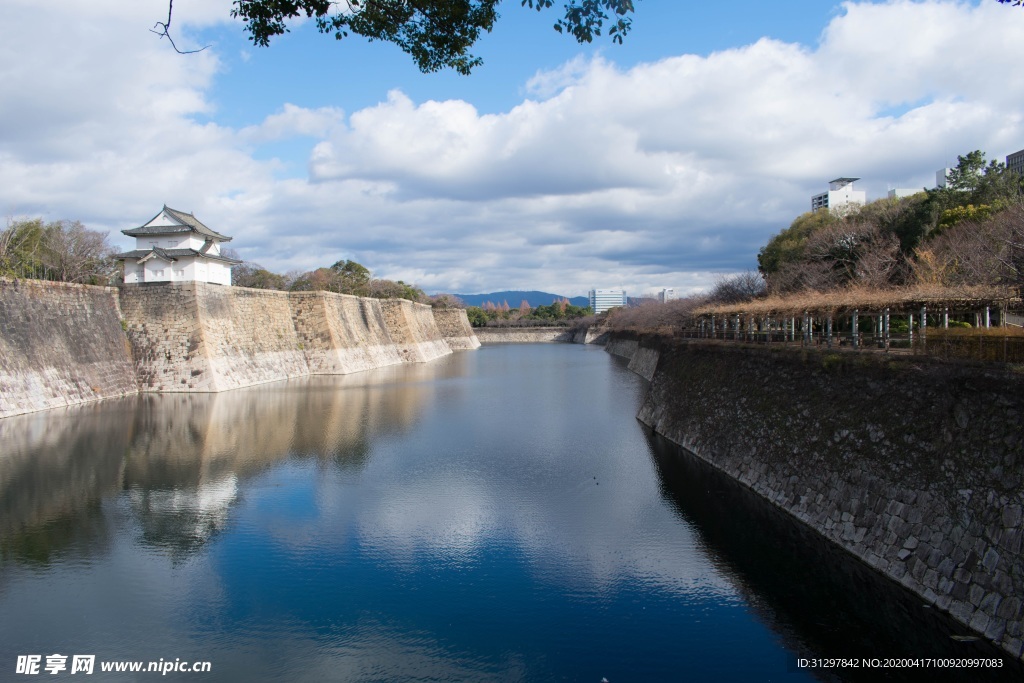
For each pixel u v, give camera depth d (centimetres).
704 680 992
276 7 854
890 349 1795
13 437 2642
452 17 970
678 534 1579
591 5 877
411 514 1748
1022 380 1064
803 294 2895
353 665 1038
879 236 3403
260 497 1889
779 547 1467
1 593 1279
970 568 1029
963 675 966
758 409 2039
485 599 1264
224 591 1295
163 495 1903
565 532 1609
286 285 8944
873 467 1365
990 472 1070
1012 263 2281
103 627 1152
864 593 1227
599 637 1125
